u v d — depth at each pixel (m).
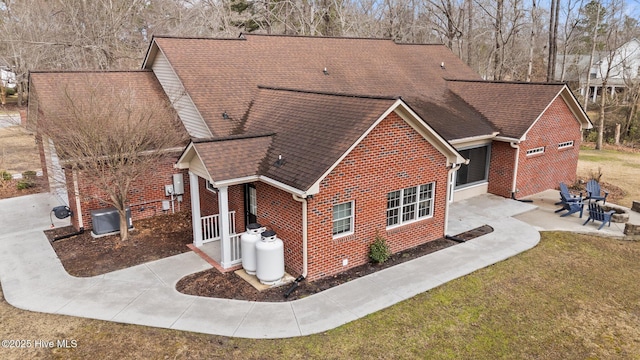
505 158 17.98
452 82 22.16
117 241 13.55
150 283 10.80
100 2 28.50
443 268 11.75
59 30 30.33
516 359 8.16
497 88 20.09
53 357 8.11
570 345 8.59
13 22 34.75
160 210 15.97
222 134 13.98
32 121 17.28
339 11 35.56
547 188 19.64
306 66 19.19
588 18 40.97
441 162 13.36
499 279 11.22
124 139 12.54
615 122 34.06
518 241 13.64
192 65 16.45
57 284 10.78
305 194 9.80
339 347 8.39
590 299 10.31
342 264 11.53
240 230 13.39
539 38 49.97
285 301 9.98
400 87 20.31
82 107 12.33
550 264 12.12
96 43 27.67
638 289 10.81
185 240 13.59
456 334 8.87
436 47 25.58
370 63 21.34
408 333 8.88
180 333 8.77
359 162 11.24
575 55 45.88
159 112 14.45
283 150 11.77
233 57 17.84
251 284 10.75
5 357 8.12
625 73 36.94
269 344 8.45
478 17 40.78
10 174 21.42
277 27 39.75
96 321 9.20
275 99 15.32
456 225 15.09
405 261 12.24
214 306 9.74
